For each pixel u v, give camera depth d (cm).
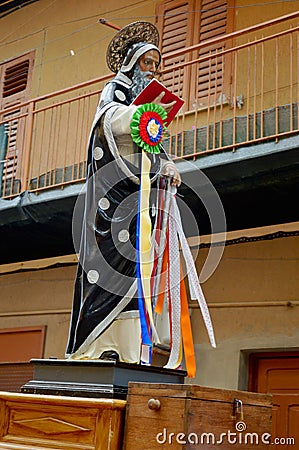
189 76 827
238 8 814
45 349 833
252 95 767
